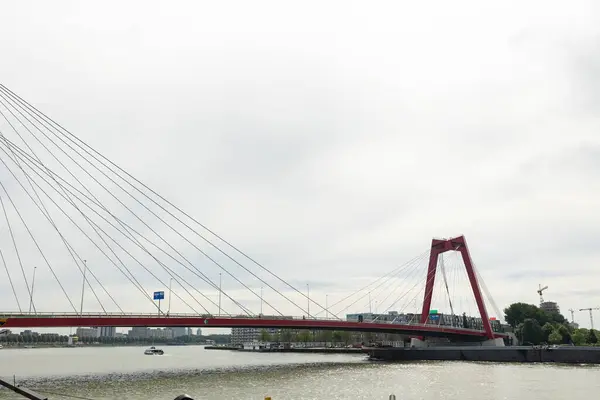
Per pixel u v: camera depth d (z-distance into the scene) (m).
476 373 91.50
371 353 150.00
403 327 132.75
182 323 87.88
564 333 183.88
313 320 110.69
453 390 66.12
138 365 123.56
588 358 116.50
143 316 82.81
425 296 163.50
